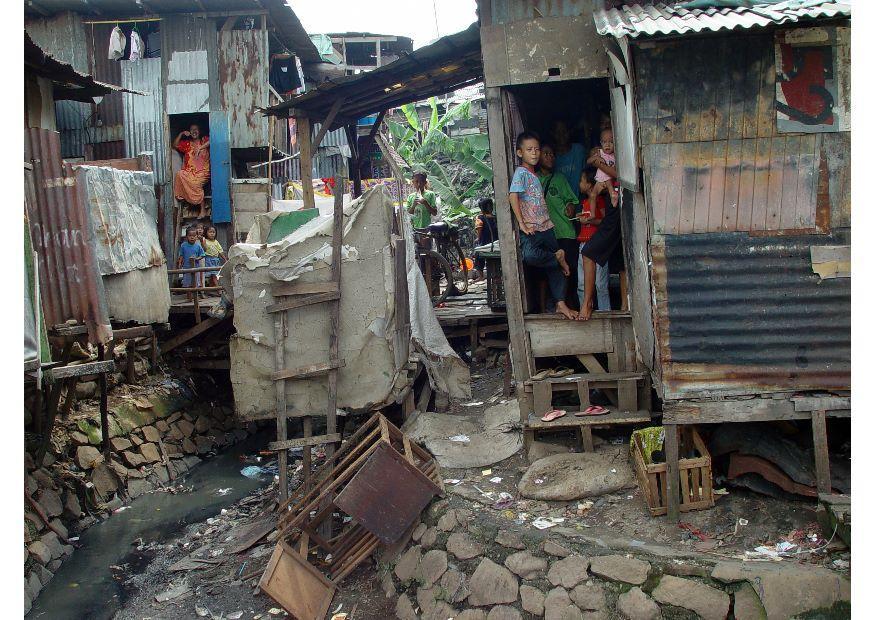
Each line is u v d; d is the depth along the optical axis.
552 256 6.50
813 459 4.97
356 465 5.89
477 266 16.62
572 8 6.11
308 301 6.76
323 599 5.61
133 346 9.59
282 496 6.77
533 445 6.28
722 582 4.18
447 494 5.77
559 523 5.14
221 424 10.53
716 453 5.30
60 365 7.60
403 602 5.28
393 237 7.20
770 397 4.89
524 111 7.95
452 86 9.45
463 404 8.32
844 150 4.75
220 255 13.66
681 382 4.94
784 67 4.74
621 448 6.04
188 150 14.12
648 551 4.52
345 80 8.62
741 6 5.28
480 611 4.79
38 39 13.97
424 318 8.77
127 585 6.24
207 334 11.12
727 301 4.91
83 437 8.05
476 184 20.70
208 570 6.35
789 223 4.84
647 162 4.91
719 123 4.84
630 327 6.29
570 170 7.18
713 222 4.89
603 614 4.35
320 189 17.84
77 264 7.16
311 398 6.91
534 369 6.42
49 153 7.09
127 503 8.00
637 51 4.84
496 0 6.18
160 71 14.20
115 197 8.08
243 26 14.83
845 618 3.90
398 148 21.28
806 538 4.54
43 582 6.22
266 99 14.23
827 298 4.83
